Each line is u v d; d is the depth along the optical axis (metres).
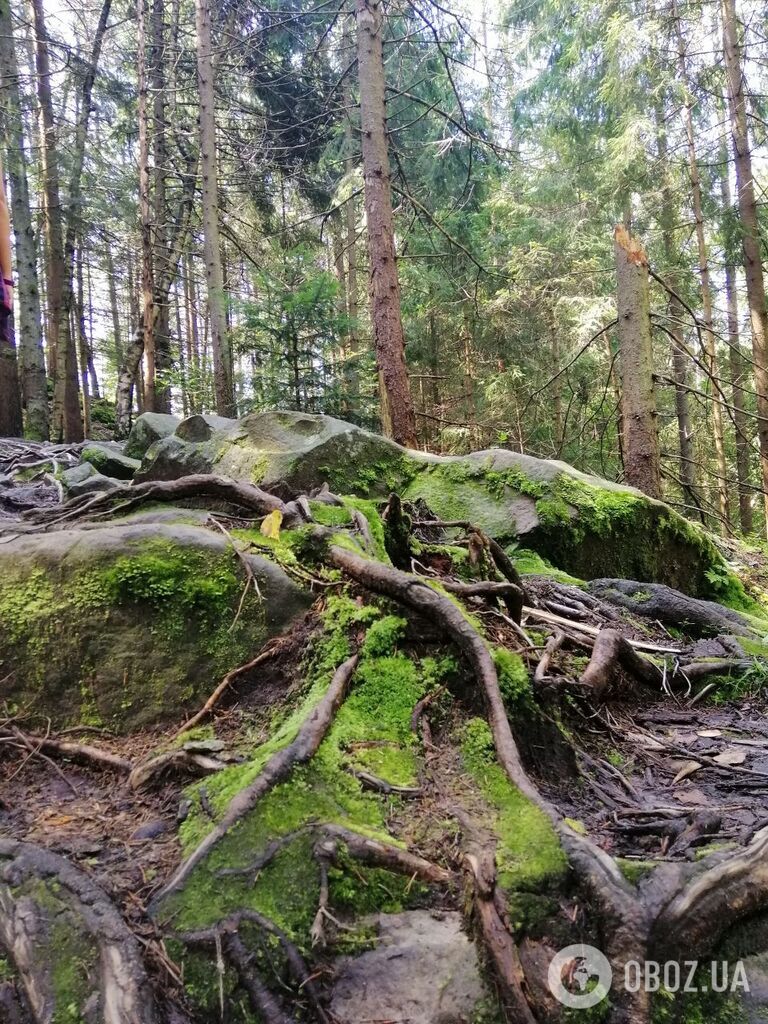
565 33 13.30
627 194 12.51
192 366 13.12
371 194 7.38
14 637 2.60
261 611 2.68
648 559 5.39
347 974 1.53
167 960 1.50
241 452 5.18
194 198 16.94
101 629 2.61
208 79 11.56
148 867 1.77
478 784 2.05
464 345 14.30
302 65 14.24
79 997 1.43
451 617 2.50
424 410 14.52
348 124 12.97
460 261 12.55
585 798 2.24
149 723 2.49
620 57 11.73
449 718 2.33
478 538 3.46
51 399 17.97
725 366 15.12
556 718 2.49
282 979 1.50
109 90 15.19
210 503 3.66
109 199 14.77
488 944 1.52
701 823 2.00
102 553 2.73
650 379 6.56
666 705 3.20
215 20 14.55
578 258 13.73
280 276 9.62
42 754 2.37
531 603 3.59
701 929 1.58
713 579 5.81
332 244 18.36
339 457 5.12
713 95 12.17
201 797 1.96
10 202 12.68
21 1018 1.44
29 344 12.90
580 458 11.76
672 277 13.05
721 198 13.31
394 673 2.42
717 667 3.48
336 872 1.70
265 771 1.92
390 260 7.36
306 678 2.45
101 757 2.30
